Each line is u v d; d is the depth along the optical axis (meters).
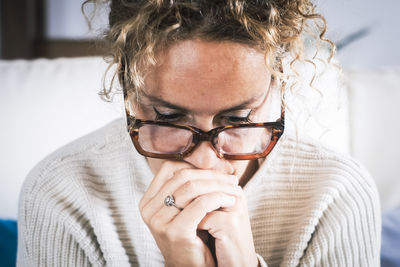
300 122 1.05
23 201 0.90
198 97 0.58
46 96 1.30
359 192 0.83
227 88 0.58
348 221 0.80
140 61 0.59
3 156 1.28
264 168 0.85
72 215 0.87
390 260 1.11
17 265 0.94
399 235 1.19
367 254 0.83
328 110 1.10
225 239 0.73
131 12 0.63
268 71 0.61
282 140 0.89
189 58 0.56
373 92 1.43
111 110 1.30
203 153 0.66
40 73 1.32
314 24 0.69
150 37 0.56
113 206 0.91
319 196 0.82
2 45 1.93
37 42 1.96
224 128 0.63
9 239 1.16
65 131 1.29
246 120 0.63
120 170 0.89
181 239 0.69
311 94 0.97
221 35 0.55
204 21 0.56
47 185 0.88
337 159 0.86
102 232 0.88
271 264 0.91
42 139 1.28
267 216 0.89
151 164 0.83
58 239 0.87
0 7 1.90
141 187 0.89
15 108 1.28
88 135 0.97
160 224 0.70
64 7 1.97
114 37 0.66
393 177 1.42
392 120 1.41
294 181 0.87
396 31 1.87
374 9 1.83
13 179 1.28
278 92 0.67
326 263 0.82
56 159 0.90
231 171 0.71
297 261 0.82
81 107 1.30
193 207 0.68
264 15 0.60
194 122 0.63
